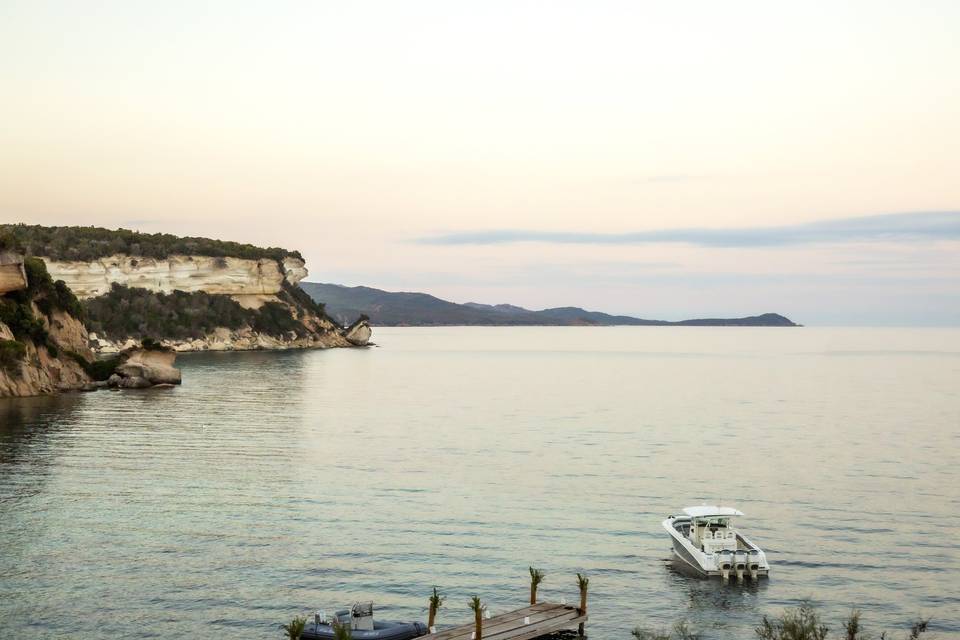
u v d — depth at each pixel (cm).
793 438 9094
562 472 7006
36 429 8925
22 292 12988
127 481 6369
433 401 13062
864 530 5266
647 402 13188
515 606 4069
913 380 18088
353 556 4684
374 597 4138
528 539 5059
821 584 4372
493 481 6606
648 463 7481
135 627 3738
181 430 9069
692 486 6494
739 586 4344
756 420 10769
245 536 4997
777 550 4881
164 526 5166
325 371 19125
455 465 7275
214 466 7019
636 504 5900
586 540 5056
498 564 4625
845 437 9169
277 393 13512
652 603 4138
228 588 4191
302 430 9288
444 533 5138
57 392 12738
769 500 6038
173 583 4234
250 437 8669
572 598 4188
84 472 6681
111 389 13450
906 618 3962
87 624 3753
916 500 6034
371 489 6241
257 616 3878
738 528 5306
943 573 4509
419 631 3678
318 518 5403
